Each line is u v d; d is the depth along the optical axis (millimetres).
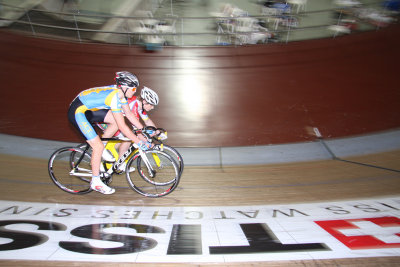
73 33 8016
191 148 4273
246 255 1737
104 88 2324
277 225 2152
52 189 2801
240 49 7422
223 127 4820
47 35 7555
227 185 3100
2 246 1774
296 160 3986
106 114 2555
